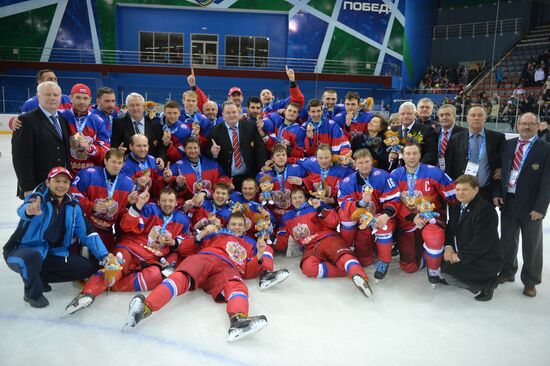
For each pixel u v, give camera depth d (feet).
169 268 12.76
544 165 12.57
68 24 71.77
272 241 15.89
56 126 13.53
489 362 9.53
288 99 23.25
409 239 14.33
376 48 76.43
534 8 75.72
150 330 10.54
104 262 11.62
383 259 13.71
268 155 18.51
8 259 11.32
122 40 74.95
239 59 75.41
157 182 15.38
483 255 12.44
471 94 68.95
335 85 74.84
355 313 11.70
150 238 13.28
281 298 12.53
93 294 11.30
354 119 18.84
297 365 9.25
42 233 11.46
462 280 12.72
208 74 71.41
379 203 14.79
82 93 14.88
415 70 81.51
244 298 11.23
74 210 11.91
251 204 15.85
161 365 9.13
